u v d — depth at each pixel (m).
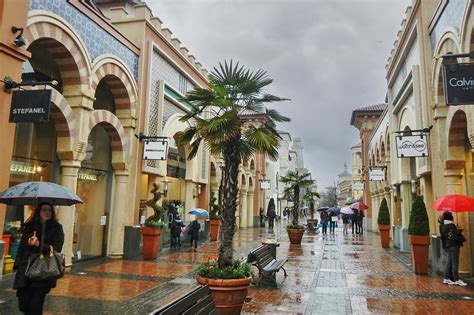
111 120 12.95
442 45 11.15
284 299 8.08
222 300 6.14
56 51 10.70
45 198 5.35
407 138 12.52
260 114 8.06
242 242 20.08
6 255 9.64
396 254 15.88
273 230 30.80
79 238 12.95
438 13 11.62
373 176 22.06
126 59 13.82
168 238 18.20
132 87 14.06
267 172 52.22
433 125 12.17
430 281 10.09
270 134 7.69
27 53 8.32
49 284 4.99
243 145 7.71
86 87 11.38
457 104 6.20
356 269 11.98
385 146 23.39
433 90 12.16
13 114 7.42
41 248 4.93
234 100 7.85
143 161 14.47
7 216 10.05
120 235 13.55
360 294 8.59
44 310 6.95
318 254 15.75
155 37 15.66
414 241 11.29
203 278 6.31
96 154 13.74
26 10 8.45
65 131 10.85
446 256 10.09
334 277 10.60
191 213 17.12
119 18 15.03
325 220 27.72
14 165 10.34
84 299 7.77
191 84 19.55
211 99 7.80
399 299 8.15
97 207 13.57
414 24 14.10
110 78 13.28
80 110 11.22
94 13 11.92
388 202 23.53
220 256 6.82
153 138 14.54
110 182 13.86
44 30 9.75
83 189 13.15
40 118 7.29
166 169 17.22
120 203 13.68
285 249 17.59
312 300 8.01
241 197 32.91
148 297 8.04
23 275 4.86
